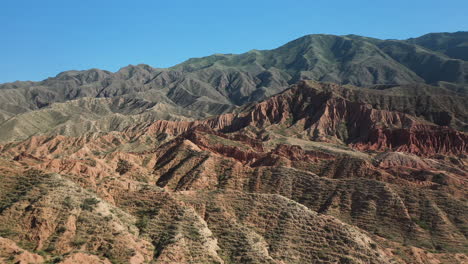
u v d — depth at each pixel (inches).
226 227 3181.6
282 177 4798.2
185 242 2876.5
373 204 4210.1
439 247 3715.6
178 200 3356.3
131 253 2613.2
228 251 2960.1
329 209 4222.4
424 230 3927.2
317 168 5319.9
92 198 2989.7
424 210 4133.9
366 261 2957.7
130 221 3048.7
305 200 4468.5
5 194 2933.1
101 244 2657.5
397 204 4165.8
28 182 3031.5
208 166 5137.8
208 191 3693.4
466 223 3996.1
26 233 2620.6
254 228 3280.0
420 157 6648.6
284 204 3481.8
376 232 3929.6
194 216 3152.1
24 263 2299.5
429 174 5246.1
